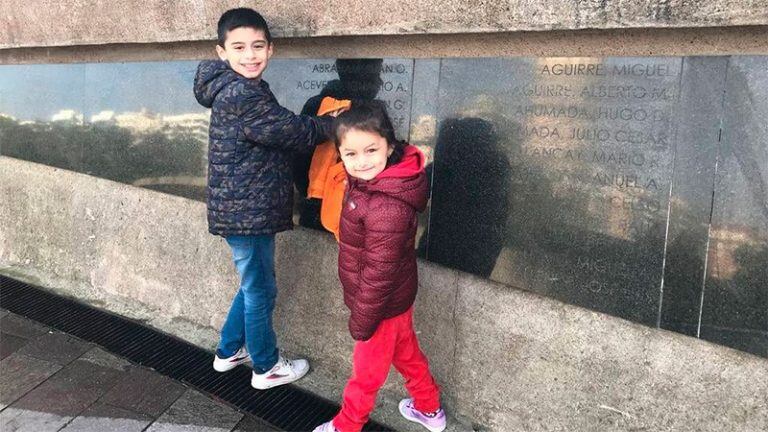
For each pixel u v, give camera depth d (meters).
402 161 2.03
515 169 2.26
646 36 2.02
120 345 3.18
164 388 2.81
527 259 2.28
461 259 2.44
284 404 2.72
